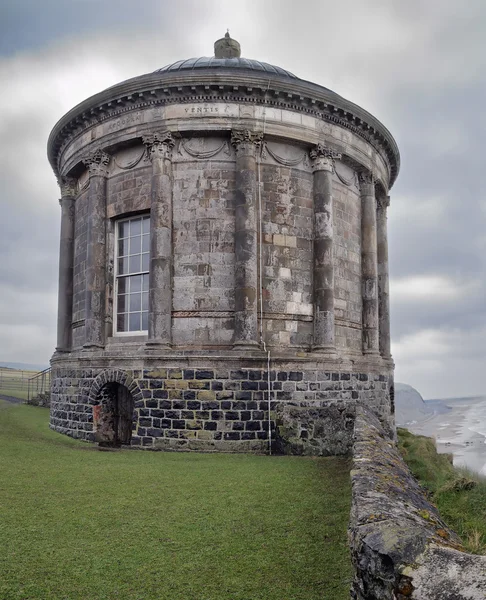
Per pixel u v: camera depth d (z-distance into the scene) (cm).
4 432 1970
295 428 1614
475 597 332
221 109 1912
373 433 1208
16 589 590
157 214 1881
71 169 2283
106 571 641
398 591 369
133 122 1970
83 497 991
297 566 652
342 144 2111
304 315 1972
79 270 2317
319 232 1998
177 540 750
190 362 1781
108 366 1895
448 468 1831
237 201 1881
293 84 1938
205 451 1720
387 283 2595
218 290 1883
